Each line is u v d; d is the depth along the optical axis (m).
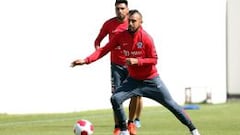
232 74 57.78
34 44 41.69
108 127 32.09
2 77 40.34
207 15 54.31
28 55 41.47
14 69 40.84
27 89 41.53
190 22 52.94
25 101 41.53
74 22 43.72
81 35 44.12
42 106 42.41
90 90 45.38
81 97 44.75
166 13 50.75
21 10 40.97
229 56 57.62
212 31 54.88
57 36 42.84
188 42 52.91
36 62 41.88
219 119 37.78
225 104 54.09
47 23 42.28
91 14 44.59
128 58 20.81
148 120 36.97
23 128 31.41
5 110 40.62
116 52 26.61
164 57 50.81
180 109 21.91
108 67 46.62
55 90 43.06
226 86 57.66
